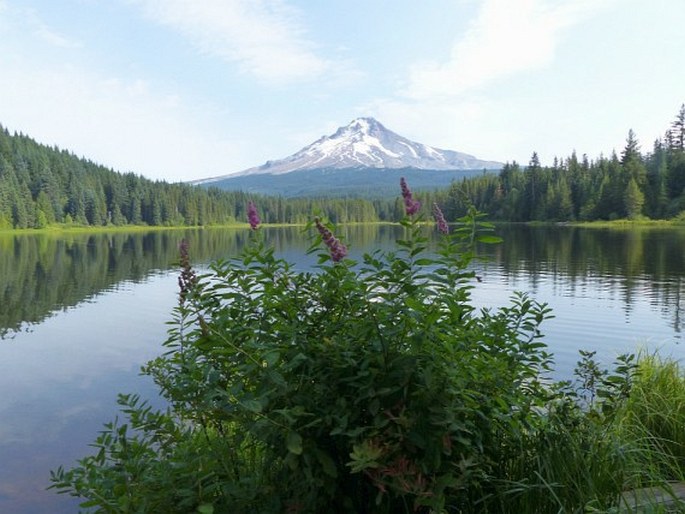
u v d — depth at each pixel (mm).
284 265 3480
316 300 3322
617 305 19594
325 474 2967
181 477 2990
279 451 2938
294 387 3070
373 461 2721
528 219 112938
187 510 2949
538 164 115812
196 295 3537
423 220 3320
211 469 3113
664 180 97500
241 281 3537
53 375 12539
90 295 26516
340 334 3236
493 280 27062
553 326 16016
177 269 38750
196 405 3396
